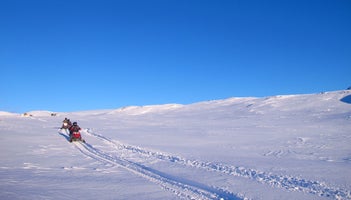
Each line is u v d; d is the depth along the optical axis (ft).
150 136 84.38
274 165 43.86
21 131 85.15
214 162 46.09
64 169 40.24
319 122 129.90
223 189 30.76
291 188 31.53
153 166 43.16
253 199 27.68
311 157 52.16
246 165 43.65
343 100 199.31
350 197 28.81
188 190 30.76
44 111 262.06
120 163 45.75
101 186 31.58
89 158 49.62
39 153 52.60
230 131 98.94
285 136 84.69
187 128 110.73
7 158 46.65
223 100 262.88
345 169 41.42
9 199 24.94
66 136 78.54
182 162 46.50
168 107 256.32
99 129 102.01
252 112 188.03
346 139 77.92
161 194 29.09
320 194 29.68
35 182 32.19
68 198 26.66
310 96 226.79
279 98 231.91
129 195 28.53
